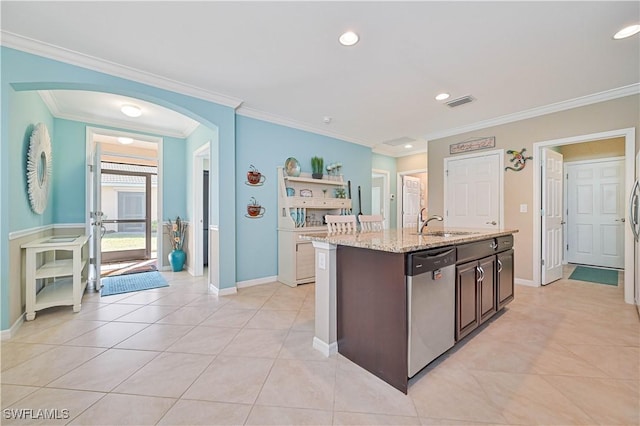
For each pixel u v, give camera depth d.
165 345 2.10
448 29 2.00
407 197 6.61
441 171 4.68
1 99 2.12
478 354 1.97
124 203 5.84
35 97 2.85
